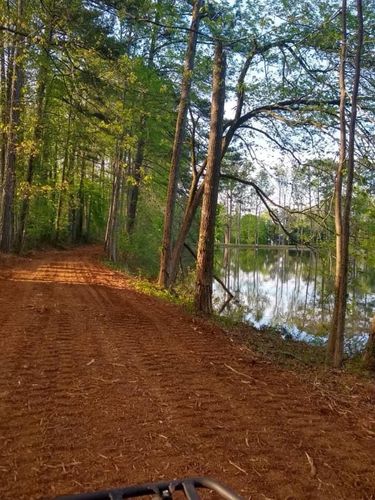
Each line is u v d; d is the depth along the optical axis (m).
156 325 9.65
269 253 81.75
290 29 10.73
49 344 7.34
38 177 29.59
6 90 20.33
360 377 7.56
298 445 4.20
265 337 11.56
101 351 7.13
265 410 5.07
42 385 5.46
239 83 12.21
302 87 12.24
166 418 4.68
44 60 8.61
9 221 24.17
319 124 11.37
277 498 3.29
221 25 10.29
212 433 4.36
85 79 9.33
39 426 4.35
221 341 8.73
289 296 25.84
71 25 8.53
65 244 43.88
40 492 3.26
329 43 10.27
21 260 23.61
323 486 3.49
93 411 4.77
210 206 12.09
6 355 6.56
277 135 13.05
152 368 6.41
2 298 11.58
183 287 17.69
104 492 1.93
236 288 29.89
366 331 14.24
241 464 3.77
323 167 11.43
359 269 10.77
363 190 9.65
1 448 3.89
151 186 27.45
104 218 55.97
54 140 25.20
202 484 2.05
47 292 13.30
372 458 4.02
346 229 8.97
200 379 6.07
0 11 8.34
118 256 30.45
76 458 3.77
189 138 19.80
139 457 3.82
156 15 9.36
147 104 15.09
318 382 6.50
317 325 15.98
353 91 8.80
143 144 24.00
